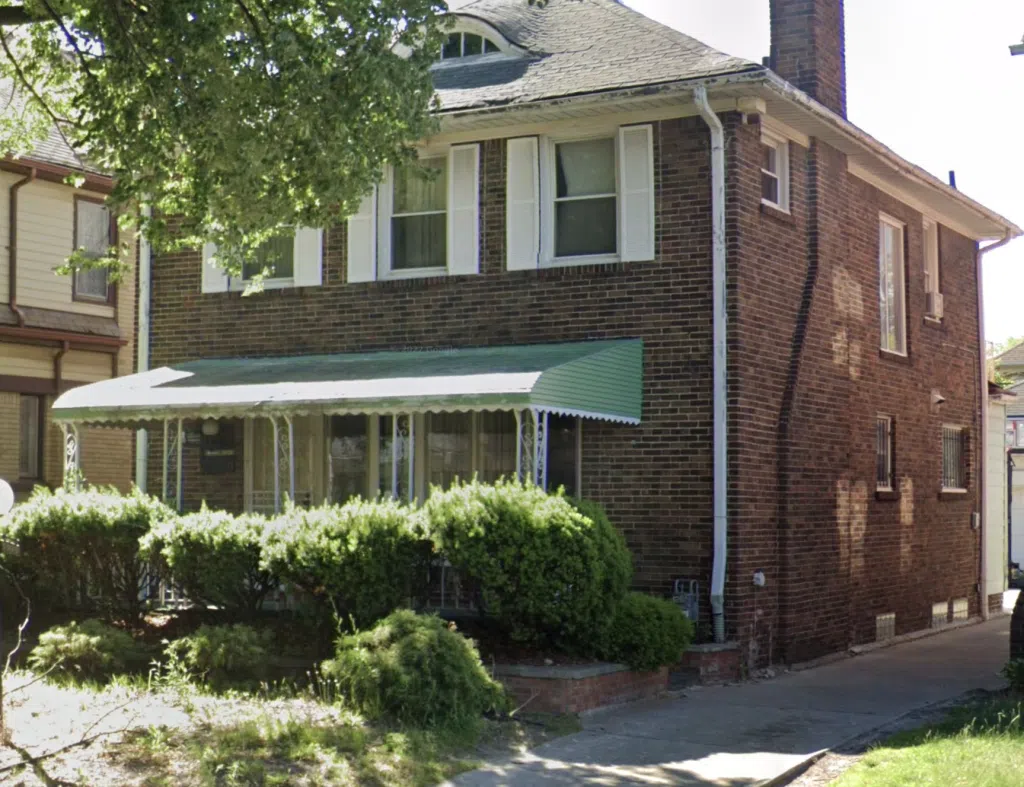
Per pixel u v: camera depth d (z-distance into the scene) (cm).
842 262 1772
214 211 1297
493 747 1053
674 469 1520
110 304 2328
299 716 1066
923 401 2062
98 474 2312
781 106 1562
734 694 1362
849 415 1781
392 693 1070
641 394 1541
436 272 1694
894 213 1973
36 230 2203
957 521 2194
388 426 1700
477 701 1107
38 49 1402
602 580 1257
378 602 1264
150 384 1642
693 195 1541
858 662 1664
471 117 1606
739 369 1506
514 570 1228
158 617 1488
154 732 976
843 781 936
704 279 1527
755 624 1520
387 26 1251
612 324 1568
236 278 1802
